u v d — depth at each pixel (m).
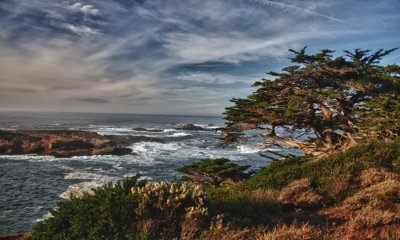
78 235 5.56
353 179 10.17
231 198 8.15
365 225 6.09
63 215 6.06
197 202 6.61
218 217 5.91
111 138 70.06
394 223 6.17
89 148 54.25
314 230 5.84
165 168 41.91
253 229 6.04
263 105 17.48
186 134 99.06
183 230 5.61
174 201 6.22
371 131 14.93
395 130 14.45
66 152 49.56
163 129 125.69
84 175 35.88
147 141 72.12
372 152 12.10
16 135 57.69
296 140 19.52
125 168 41.03
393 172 10.38
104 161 45.81
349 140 17.09
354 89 17.02
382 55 18.89
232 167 18.61
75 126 136.12
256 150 57.50
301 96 16.33
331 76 17.56
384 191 7.91
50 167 40.06
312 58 17.38
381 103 14.69
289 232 5.45
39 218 21.61
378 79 17.22
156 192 6.31
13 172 36.19
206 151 58.62
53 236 5.71
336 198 8.92
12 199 25.84
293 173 12.02
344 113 18.28
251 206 7.67
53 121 180.88
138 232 5.52
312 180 10.50
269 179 11.99
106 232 5.54
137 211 5.79
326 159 12.60
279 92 17.92
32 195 27.28
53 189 29.55
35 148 51.03
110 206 5.85
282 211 8.23
